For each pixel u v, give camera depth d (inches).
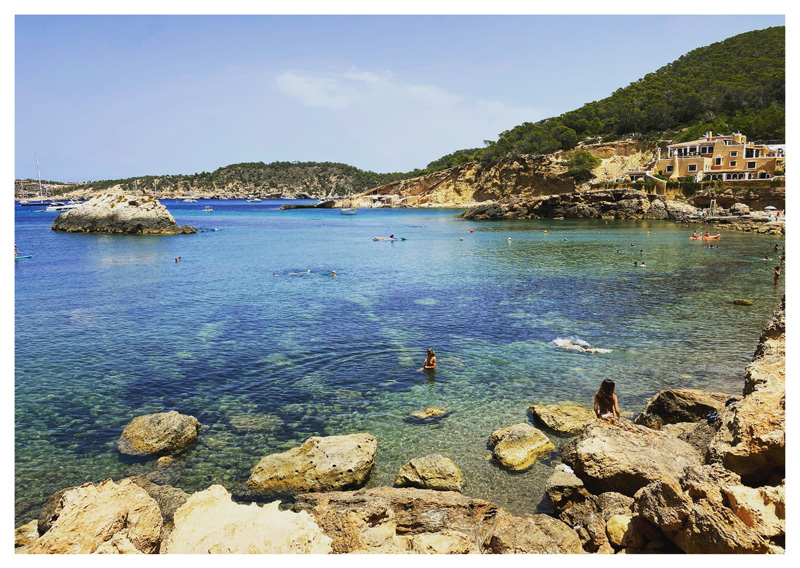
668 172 4586.6
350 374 756.6
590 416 581.0
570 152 5984.3
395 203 7839.6
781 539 261.0
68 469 504.7
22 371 773.9
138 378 745.6
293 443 552.7
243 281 1583.4
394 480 478.6
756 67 5575.8
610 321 1045.2
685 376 727.1
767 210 3641.7
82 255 2258.9
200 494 344.8
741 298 1258.0
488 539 351.6
